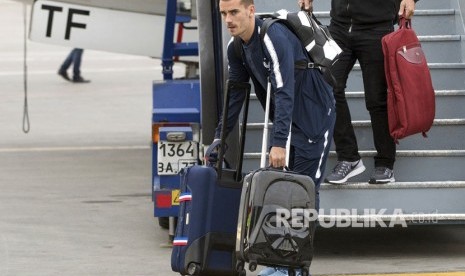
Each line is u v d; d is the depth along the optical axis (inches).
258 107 410.3
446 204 398.3
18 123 805.9
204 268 323.0
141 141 727.1
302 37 327.3
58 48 1306.6
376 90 391.9
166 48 510.9
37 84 1023.6
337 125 393.7
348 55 393.4
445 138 417.1
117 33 621.6
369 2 387.2
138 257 406.3
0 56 1243.2
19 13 1659.7
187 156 422.0
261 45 319.6
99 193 547.2
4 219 479.5
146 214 494.3
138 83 1031.6
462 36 439.5
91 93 964.6
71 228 461.4
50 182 577.9
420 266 383.9
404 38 384.8
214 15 407.2
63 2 624.1
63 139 735.7
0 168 622.5
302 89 327.9
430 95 388.2
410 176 407.8
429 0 455.2
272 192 302.8
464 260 394.3
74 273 378.6
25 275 375.2
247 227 302.7
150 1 608.1
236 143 389.4
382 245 425.1
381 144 395.2
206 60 402.6
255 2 442.9
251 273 372.2
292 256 305.1
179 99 446.3
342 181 393.4
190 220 323.0
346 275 370.0
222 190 322.7
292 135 330.0
